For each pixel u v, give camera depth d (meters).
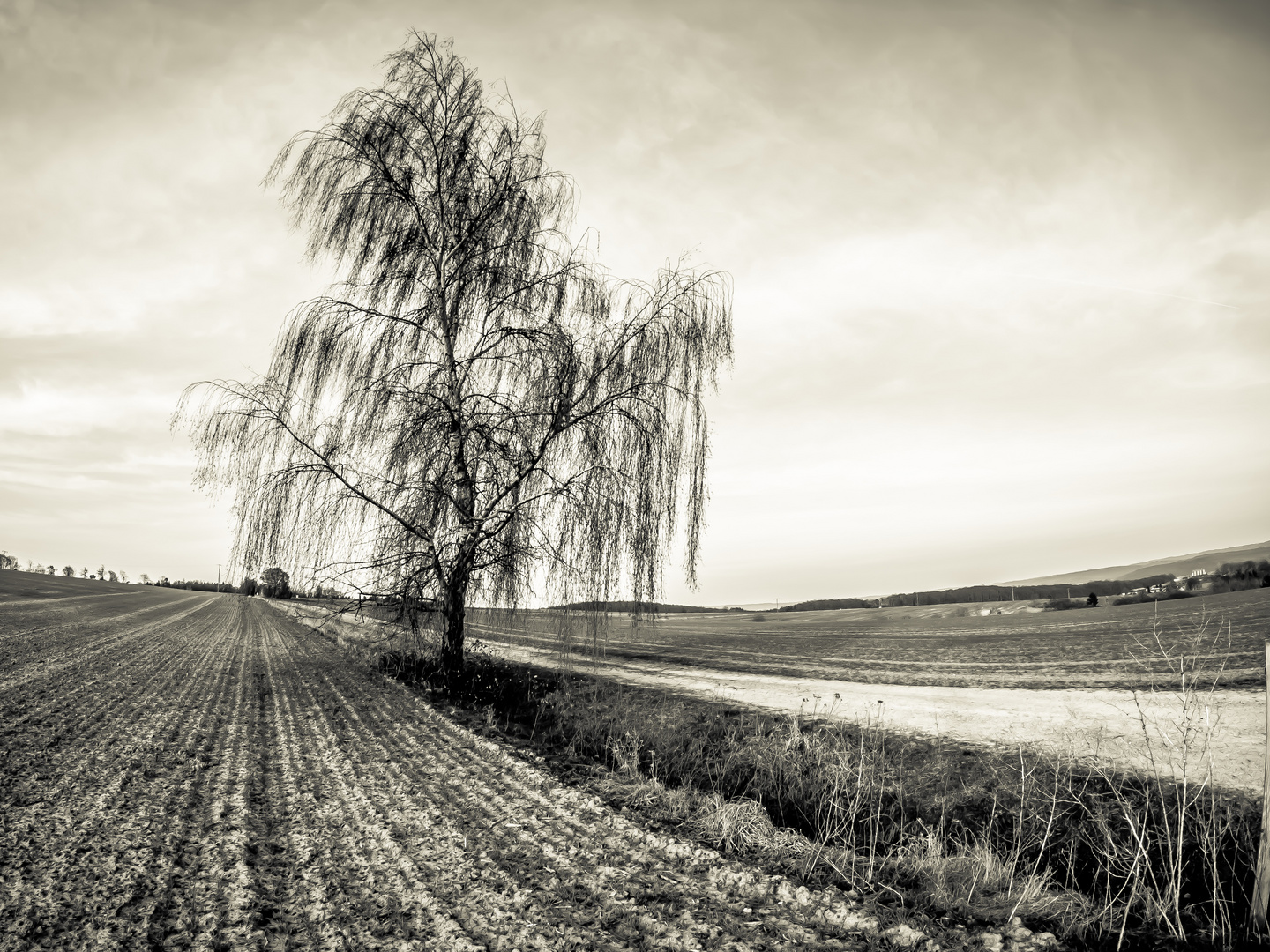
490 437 13.44
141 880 5.12
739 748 10.17
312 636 32.66
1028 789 7.68
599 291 14.11
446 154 14.39
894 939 4.54
